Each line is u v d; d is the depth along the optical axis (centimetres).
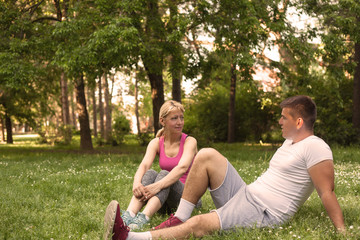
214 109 2505
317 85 1725
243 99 2383
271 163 310
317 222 300
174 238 271
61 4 1745
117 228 263
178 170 362
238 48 1312
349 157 1008
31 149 2077
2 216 376
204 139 1717
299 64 1512
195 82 2233
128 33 1060
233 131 2264
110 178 680
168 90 3725
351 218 318
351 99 1875
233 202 290
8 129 2989
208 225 281
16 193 522
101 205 452
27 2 1531
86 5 1355
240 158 1070
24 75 1226
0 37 1381
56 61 1205
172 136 397
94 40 1109
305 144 282
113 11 1201
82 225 340
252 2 1297
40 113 2920
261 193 296
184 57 1549
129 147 2233
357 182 566
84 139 1886
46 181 645
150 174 374
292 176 288
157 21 1315
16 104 2638
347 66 1458
